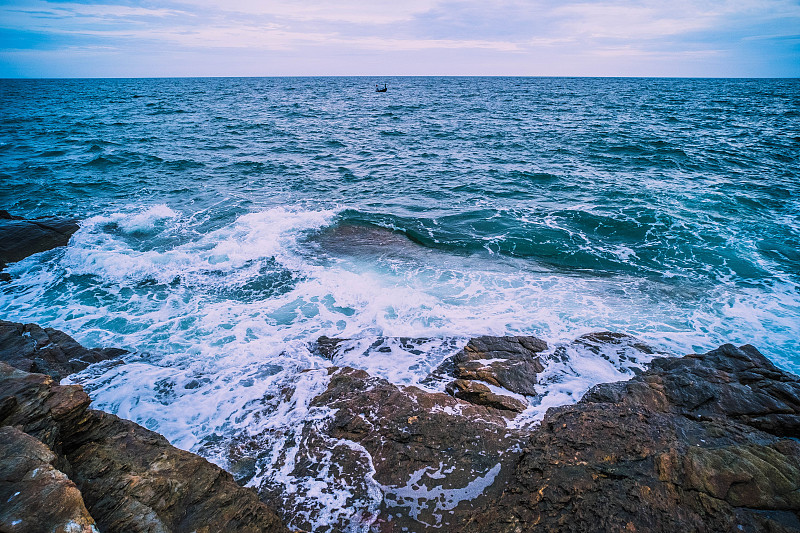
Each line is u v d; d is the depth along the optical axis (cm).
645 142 2592
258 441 577
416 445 556
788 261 1105
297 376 706
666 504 432
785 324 845
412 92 7938
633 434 525
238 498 429
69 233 1251
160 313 902
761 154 2242
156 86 11538
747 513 418
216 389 678
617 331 834
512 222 1384
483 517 452
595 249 1198
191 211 1488
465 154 2373
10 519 306
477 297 964
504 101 5738
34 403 420
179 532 383
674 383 628
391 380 704
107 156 2192
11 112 4200
